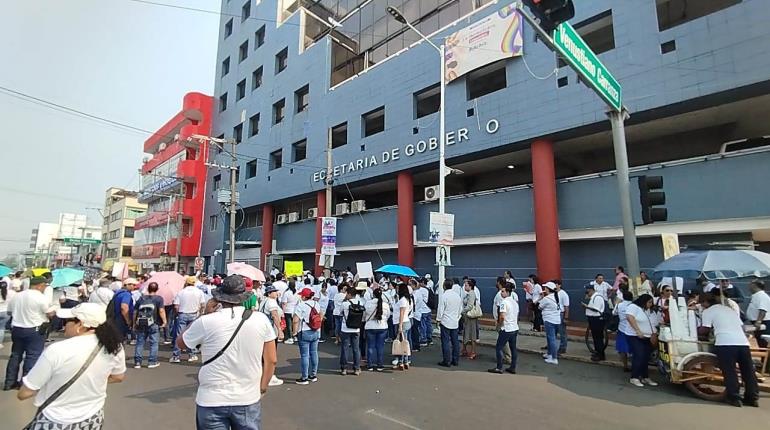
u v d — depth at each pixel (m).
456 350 9.24
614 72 12.70
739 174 11.00
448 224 12.66
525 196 15.38
